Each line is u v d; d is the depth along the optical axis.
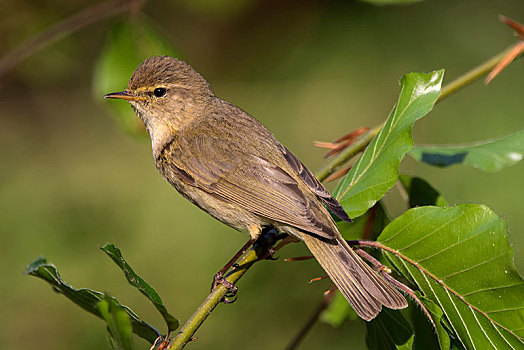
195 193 7.35
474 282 4.95
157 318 12.76
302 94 16.11
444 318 5.04
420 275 5.14
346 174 6.44
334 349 11.84
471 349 4.86
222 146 7.27
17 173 15.32
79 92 16.56
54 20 14.14
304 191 6.62
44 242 13.82
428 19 15.59
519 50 6.21
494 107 14.48
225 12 15.93
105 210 14.48
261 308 12.36
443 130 14.59
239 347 12.09
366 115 15.36
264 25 16.66
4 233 13.89
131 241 13.80
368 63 15.75
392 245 5.26
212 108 7.83
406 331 5.48
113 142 16.30
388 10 15.81
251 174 6.99
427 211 5.16
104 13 8.82
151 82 7.74
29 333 12.66
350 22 16.09
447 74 14.87
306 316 12.27
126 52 8.59
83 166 15.68
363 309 5.45
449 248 5.05
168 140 7.69
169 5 16.30
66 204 14.68
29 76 15.66
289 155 7.20
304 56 16.41
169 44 8.69
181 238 13.71
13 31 14.05
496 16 15.31
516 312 4.82
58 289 5.23
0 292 13.14
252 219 6.91
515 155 6.33
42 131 16.34
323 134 15.43
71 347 12.46
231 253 13.42
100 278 13.16
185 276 13.16
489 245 4.95
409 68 15.32
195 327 5.17
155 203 14.50
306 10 16.44
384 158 5.61
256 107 16.14
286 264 12.61
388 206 13.40
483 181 12.98
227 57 16.88
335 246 5.94
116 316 4.28
